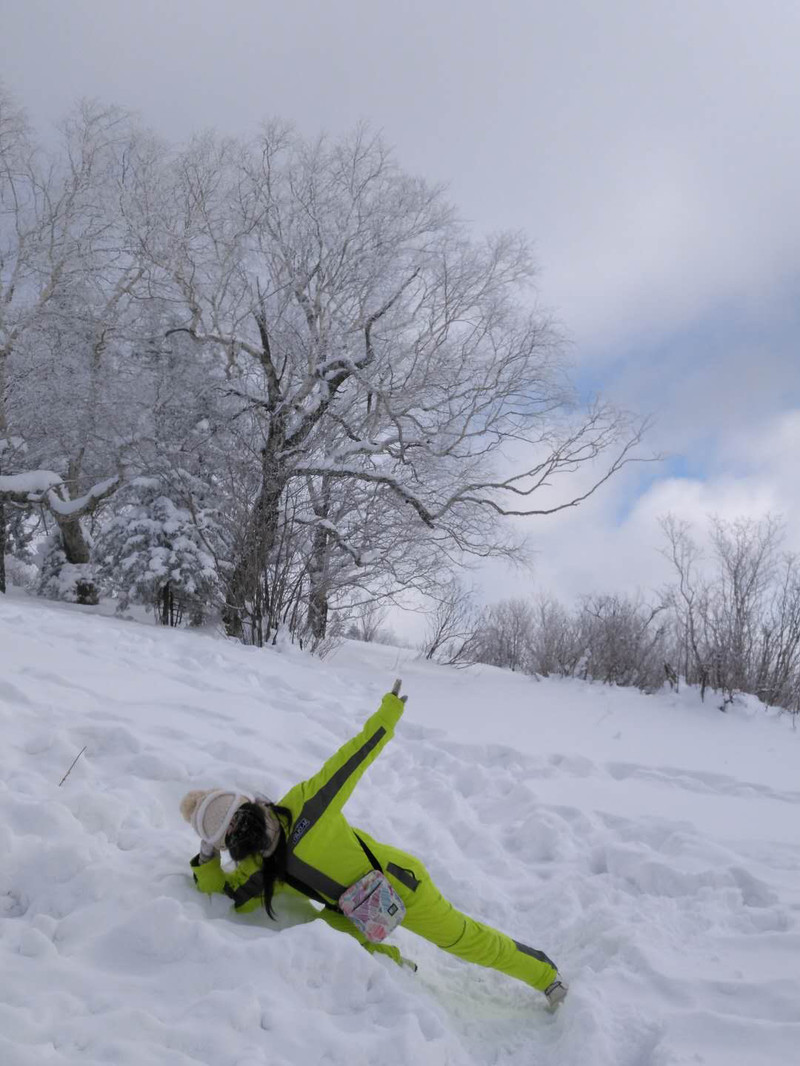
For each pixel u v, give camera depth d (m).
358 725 7.77
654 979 3.58
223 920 3.46
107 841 4.06
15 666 6.67
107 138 17.05
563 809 6.09
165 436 15.28
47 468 19.64
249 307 14.74
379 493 15.35
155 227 14.88
